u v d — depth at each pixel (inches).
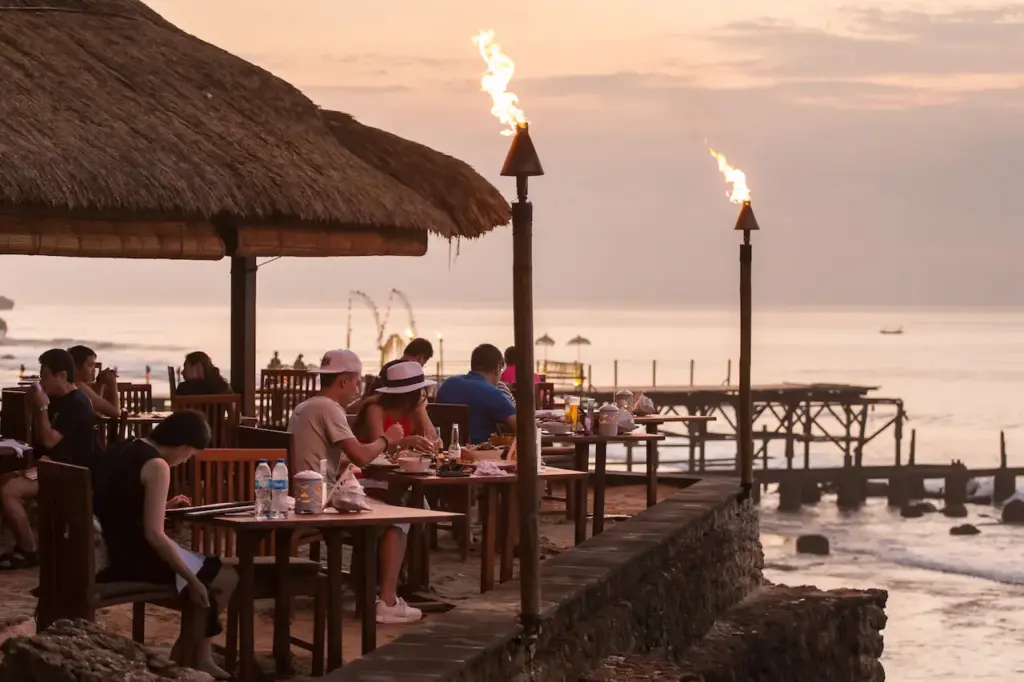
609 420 508.7
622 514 577.0
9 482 432.1
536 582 332.2
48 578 292.0
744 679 487.5
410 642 308.8
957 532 2180.1
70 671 264.1
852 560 1967.3
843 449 2405.3
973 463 3432.6
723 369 6151.6
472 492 521.3
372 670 284.8
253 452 360.5
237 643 332.8
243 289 619.2
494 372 490.0
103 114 488.7
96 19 573.3
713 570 522.3
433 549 506.3
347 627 381.7
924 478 2391.7
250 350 623.5
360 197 527.5
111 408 545.3
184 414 309.1
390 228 549.3
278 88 579.8
